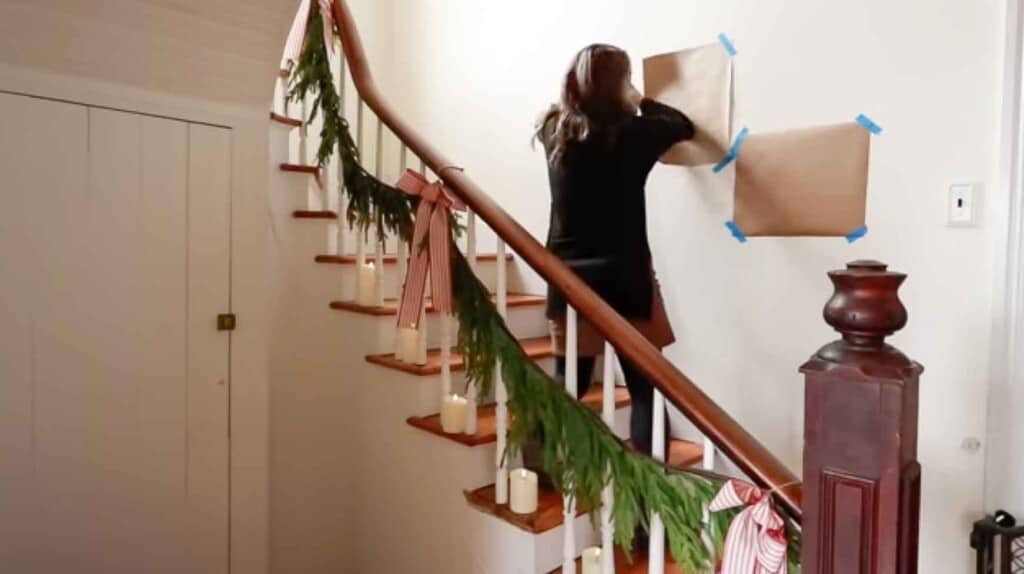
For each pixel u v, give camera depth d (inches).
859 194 71.9
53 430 55.0
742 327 82.0
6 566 53.0
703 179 84.9
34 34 51.3
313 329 82.1
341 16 86.4
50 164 53.7
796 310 77.3
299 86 83.9
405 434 74.7
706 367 85.4
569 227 71.6
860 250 72.1
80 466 56.6
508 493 66.1
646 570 64.1
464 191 66.1
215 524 65.5
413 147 72.2
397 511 76.2
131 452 59.6
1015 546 62.6
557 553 63.7
